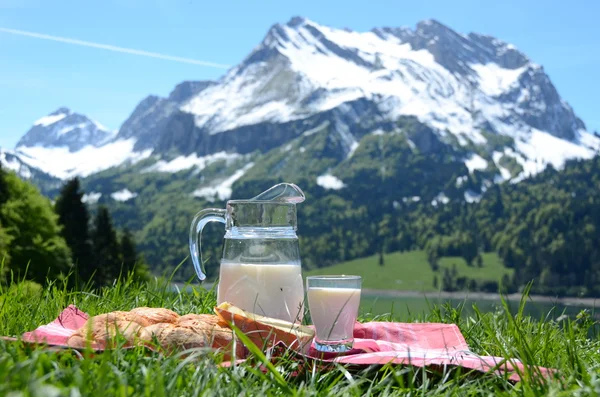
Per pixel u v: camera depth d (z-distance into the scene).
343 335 0.80
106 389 0.44
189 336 0.69
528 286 0.87
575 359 0.71
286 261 0.94
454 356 0.68
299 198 0.97
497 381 0.62
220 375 0.56
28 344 0.57
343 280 0.81
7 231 14.77
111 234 22.17
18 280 1.02
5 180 15.81
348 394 0.57
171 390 0.48
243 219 0.94
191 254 1.01
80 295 1.08
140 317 0.73
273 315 0.93
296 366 0.65
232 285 0.93
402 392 0.59
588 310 0.99
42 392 0.35
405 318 1.18
